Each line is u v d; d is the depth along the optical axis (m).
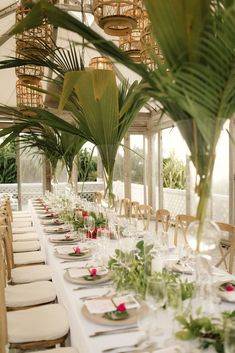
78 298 1.88
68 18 1.24
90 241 3.16
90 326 1.54
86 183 10.00
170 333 1.33
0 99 8.49
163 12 1.22
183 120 1.38
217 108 1.29
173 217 9.47
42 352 1.87
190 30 1.23
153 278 1.38
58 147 5.57
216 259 5.02
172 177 9.66
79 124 2.79
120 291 1.87
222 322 1.33
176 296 1.35
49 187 9.39
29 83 4.54
